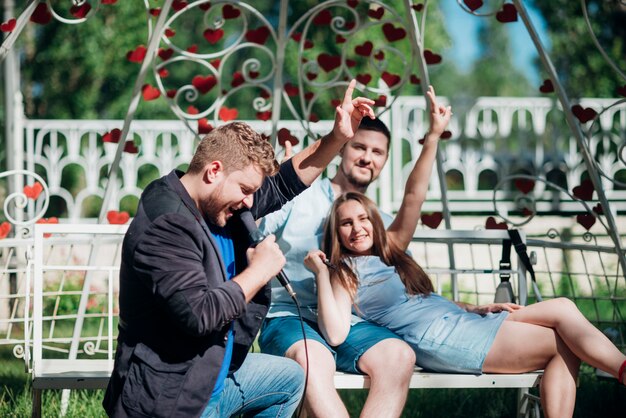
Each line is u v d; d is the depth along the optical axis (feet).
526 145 28.96
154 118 41.55
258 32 16.29
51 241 13.99
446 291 24.08
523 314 11.20
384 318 11.53
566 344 10.85
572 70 42.32
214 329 8.39
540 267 26.12
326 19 16.35
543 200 28.35
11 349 19.74
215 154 8.77
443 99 27.73
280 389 9.68
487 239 13.47
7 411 13.83
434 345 11.07
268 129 25.12
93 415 13.55
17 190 23.72
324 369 10.43
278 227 12.29
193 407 8.48
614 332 14.26
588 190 14.53
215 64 16.43
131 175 26.04
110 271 11.73
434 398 15.14
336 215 11.76
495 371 11.00
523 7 13.55
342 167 13.05
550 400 10.64
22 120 24.49
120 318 8.79
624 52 41.78
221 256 8.87
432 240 13.51
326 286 11.13
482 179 46.73
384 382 10.50
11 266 19.45
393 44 36.58
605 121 28.60
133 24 39.45
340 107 10.17
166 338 8.53
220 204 8.86
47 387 10.38
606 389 15.34
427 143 11.84
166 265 8.32
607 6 39.37
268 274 8.80
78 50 39.70
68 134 25.75
